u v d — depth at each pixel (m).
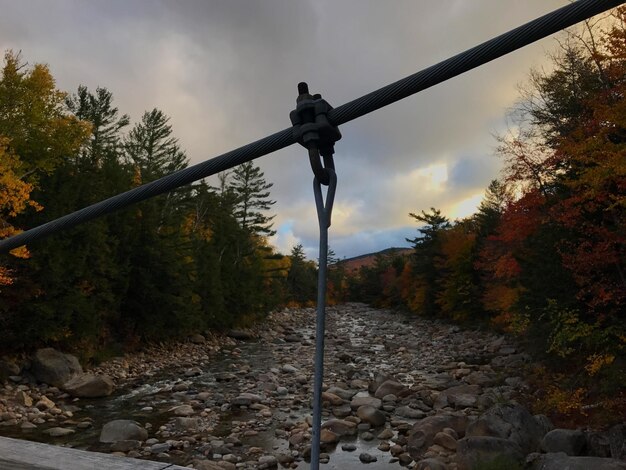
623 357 11.92
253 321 42.84
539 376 15.05
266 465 9.46
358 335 35.44
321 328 0.84
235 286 38.78
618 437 8.97
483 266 25.97
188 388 16.83
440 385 16.66
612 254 11.84
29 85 18.11
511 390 14.70
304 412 13.64
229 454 10.05
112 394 16.02
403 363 22.02
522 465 8.60
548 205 14.66
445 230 42.19
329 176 1.02
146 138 43.28
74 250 20.41
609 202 11.21
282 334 39.00
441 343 28.44
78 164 23.45
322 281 0.87
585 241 12.45
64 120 19.17
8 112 18.17
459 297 33.47
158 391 16.45
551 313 13.05
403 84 1.02
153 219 27.03
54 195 19.53
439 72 1.00
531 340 15.70
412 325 41.66
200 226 40.31
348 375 19.09
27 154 18.94
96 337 21.94
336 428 11.47
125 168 28.23
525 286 16.42
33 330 17.92
